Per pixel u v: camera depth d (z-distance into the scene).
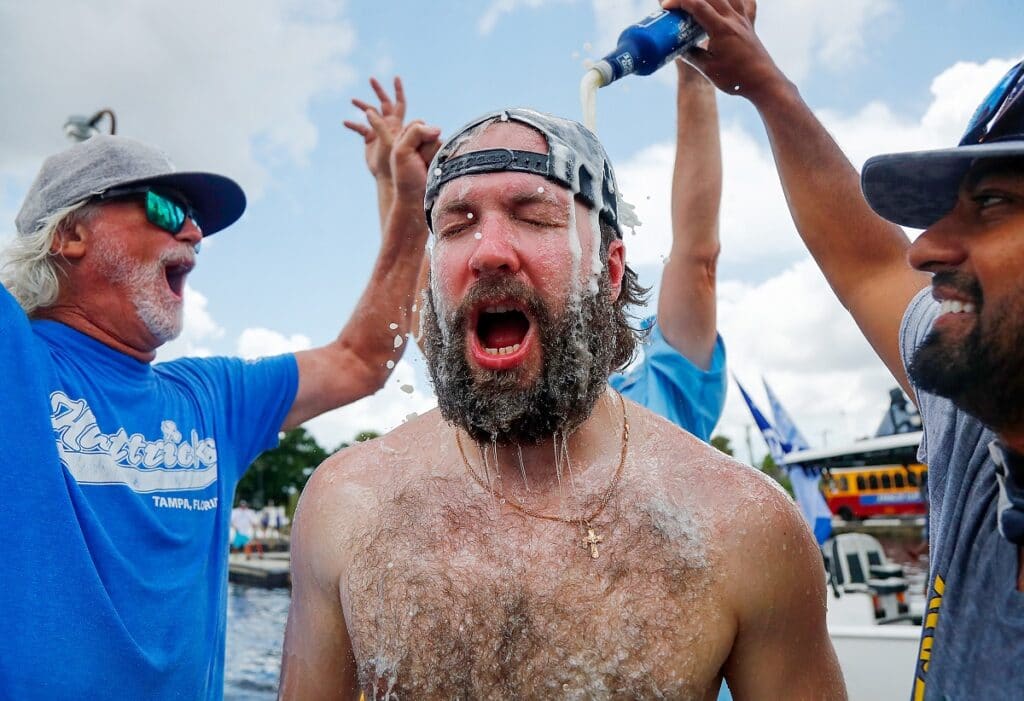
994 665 0.88
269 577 18.11
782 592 1.15
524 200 1.19
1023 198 0.85
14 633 1.46
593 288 1.24
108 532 1.65
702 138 2.13
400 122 2.39
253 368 2.20
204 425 1.97
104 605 1.55
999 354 0.86
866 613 3.52
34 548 1.52
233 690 6.78
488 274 1.17
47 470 1.57
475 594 1.15
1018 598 0.88
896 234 1.32
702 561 1.14
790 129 1.40
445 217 1.23
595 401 1.24
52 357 1.73
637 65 1.38
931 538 1.05
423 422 1.42
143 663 1.59
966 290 0.89
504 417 1.18
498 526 1.21
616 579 1.14
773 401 7.96
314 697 1.28
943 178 0.91
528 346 1.18
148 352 1.92
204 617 1.80
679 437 1.32
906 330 1.15
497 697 1.09
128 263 1.84
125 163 1.87
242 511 24.52
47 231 1.79
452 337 1.21
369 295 2.31
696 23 1.40
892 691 2.44
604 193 1.30
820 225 1.37
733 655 1.17
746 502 1.18
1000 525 0.90
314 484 1.37
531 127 1.25
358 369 2.33
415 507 1.25
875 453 7.62
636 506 1.20
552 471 1.24
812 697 1.17
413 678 1.12
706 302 2.15
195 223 2.07
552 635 1.11
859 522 20.48
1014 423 0.87
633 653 1.09
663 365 2.13
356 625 1.19
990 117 0.90
